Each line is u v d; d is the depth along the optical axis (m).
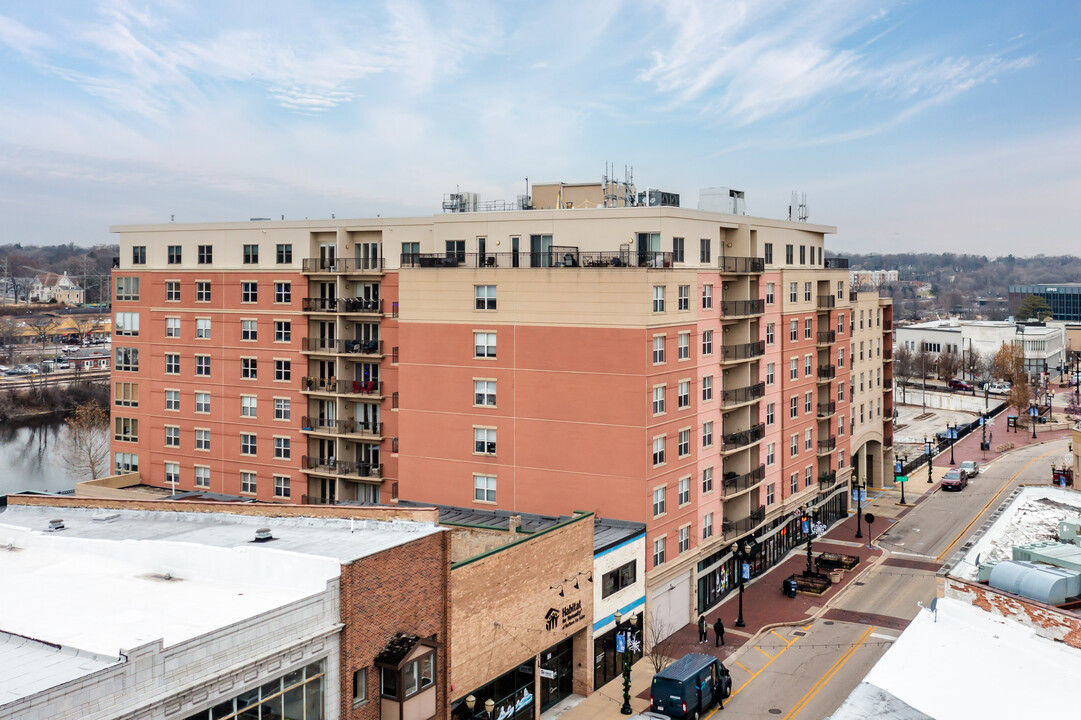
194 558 31.81
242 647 26.45
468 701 34.47
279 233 67.06
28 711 20.95
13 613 27.30
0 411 144.12
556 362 52.59
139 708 23.36
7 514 45.44
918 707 24.06
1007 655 26.31
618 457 51.16
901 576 64.12
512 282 53.72
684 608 55.34
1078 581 28.30
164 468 72.69
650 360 50.78
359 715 30.91
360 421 65.31
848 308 81.06
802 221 77.19
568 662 45.22
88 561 33.38
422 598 33.91
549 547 42.00
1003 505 42.72
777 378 67.88
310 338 66.25
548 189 64.81
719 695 43.09
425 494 57.03
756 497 64.38
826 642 51.62
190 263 70.75
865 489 88.50
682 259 55.38
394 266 63.50
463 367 55.47
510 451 54.16
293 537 35.84
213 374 70.00
